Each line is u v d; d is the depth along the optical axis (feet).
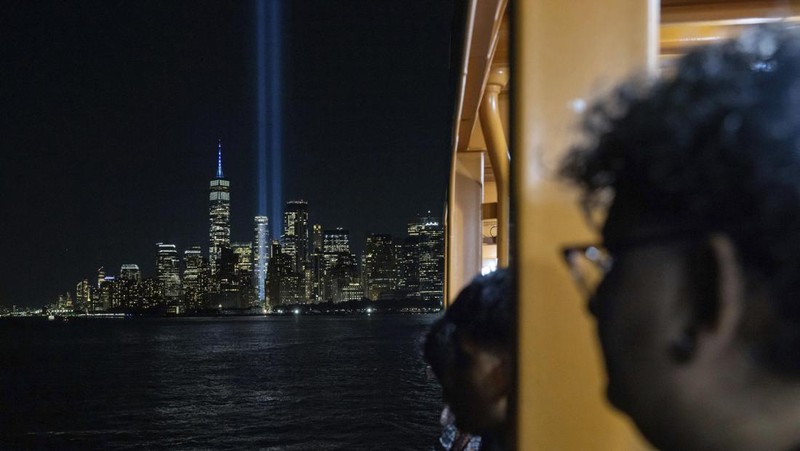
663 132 1.83
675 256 1.85
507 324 4.36
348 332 546.67
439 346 4.53
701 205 1.78
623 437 3.13
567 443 3.16
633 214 1.95
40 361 312.50
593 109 2.03
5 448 126.82
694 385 1.83
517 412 3.22
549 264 3.19
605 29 3.33
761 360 1.77
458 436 6.18
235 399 187.83
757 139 1.74
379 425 146.00
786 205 1.71
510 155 3.40
